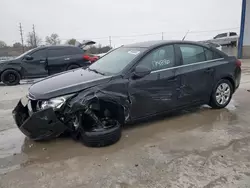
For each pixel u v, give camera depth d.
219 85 4.88
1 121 4.75
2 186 2.58
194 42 4.59
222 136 3.70
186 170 2.79
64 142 3.60
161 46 4.16
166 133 3.87
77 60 10.34
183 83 4.27
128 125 4.25
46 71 10.05
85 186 2.55
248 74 10.67
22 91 8.14
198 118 4.54
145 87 3.83
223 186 2.48
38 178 2.71
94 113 3.50
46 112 3.11
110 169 2.85
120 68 3.84
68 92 3.33
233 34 25.83
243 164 2.89
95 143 3.35
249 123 4.24
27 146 3.53
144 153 3.22
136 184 2.55
